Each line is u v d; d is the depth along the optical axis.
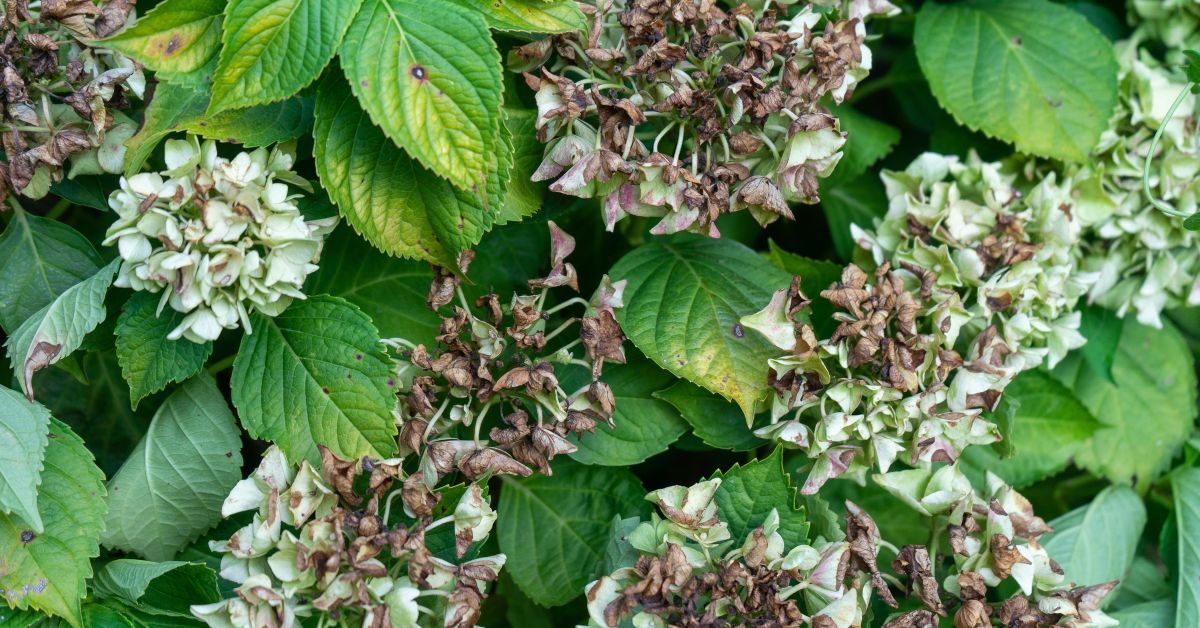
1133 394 1.37
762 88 1.11
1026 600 1.13
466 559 1.13
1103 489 1.35
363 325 1.12
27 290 1.15
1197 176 1.28
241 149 1.18
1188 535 1.32
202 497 1.15
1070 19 1.31
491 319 1.14
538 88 1.11
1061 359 1.34
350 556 1.06
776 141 1.13
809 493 1.15
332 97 1.11
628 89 1.14
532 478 1.24
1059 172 1.31
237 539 1.08
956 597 1.15
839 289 1.13
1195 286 1.31
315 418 1.11
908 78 1.39
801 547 1.11
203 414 1.16
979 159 1.30
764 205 1.13
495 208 1.09
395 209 1.11
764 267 1.21
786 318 1.13
